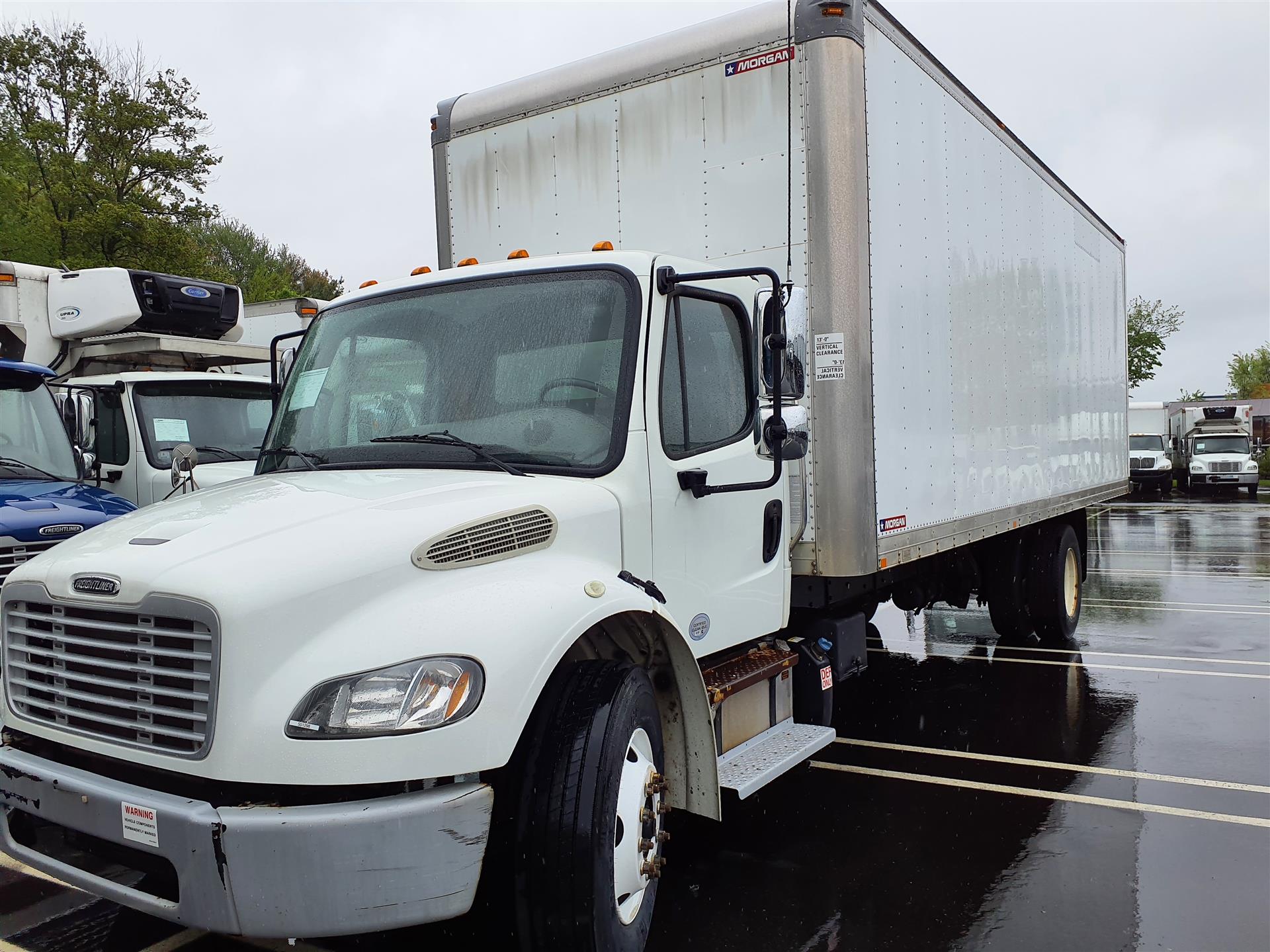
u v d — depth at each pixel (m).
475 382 3.87
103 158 27.56
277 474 3.85
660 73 5.36
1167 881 4.27
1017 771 5.83
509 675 2.77
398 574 2.87
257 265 57.69
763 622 4.58
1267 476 44.59
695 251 5.26
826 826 4.96
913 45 5.73
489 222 6.05
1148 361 47.56
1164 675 8.38
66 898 4.21
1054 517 9.15
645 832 3.33
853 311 4.86
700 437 4.11
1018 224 7.80
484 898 3.05
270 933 2.54
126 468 7.55
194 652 2.68
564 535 3.31
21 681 3.19
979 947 3.70
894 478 5.40
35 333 8.41
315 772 2.54
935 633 10.71
